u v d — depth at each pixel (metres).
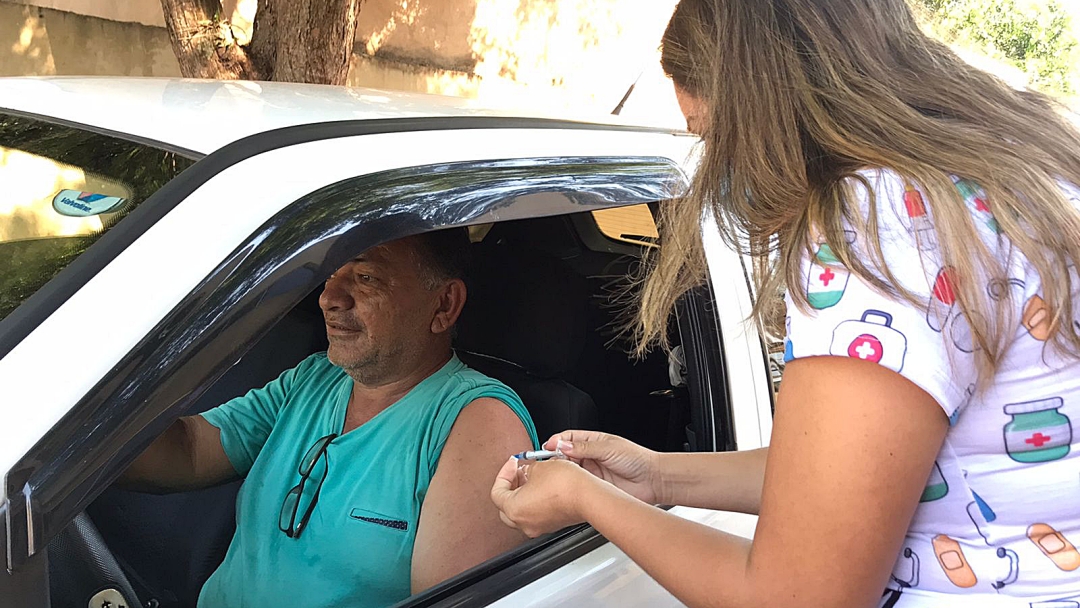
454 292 1.60
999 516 0.93
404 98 1.62
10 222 1.09
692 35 1.02
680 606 1.45
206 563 1.57
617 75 9.41
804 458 0.85
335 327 1.56
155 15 5.93
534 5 8.34
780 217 0.94
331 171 1.13
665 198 1.51
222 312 0.96
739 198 0.98
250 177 1.08
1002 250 0.86
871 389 0.82
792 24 0.95
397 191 1.16
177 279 0.95
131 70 5.88
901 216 0.86
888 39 0.97
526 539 1.48
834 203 0.89
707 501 1.32
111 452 0.87
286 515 1.55
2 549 0.80
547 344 1.86
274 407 1.70
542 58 8.64
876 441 0.82
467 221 1.22
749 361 1.65
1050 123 0.95
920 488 0.85
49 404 0.85
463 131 1.36
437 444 1.51
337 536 1.51
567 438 1.36
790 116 0.94
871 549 0.83
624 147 1.54
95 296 0.93
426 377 1.60
